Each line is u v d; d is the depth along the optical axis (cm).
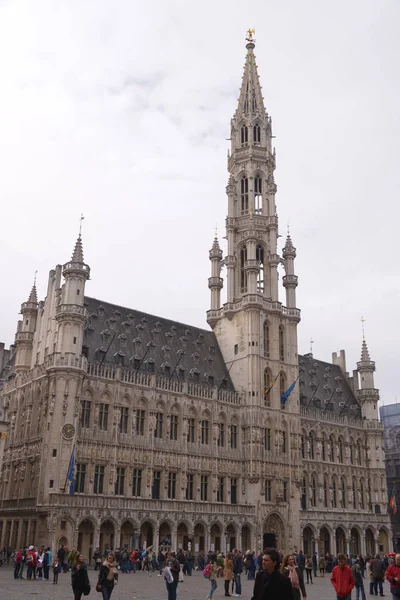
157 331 8550
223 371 8938
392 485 12544
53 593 3112
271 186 10006
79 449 6650
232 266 9512
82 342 7081
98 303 8119
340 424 10100
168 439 7556
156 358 8125
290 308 9488
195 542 7406
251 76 10700
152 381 7544
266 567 1247
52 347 7156
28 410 7081
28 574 4100
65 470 6366
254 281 9112
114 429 7006
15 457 7112
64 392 6600
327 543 9144
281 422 8744
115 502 6619
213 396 8219
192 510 7325
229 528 7781
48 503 6153
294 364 9238
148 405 7456
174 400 7775
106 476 6825
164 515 7012
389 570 2066
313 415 9694
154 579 4591
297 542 8356
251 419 8362
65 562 5278
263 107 10544
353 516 9575
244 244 9675
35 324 8019
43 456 6431
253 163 10031
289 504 8425
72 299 6962
